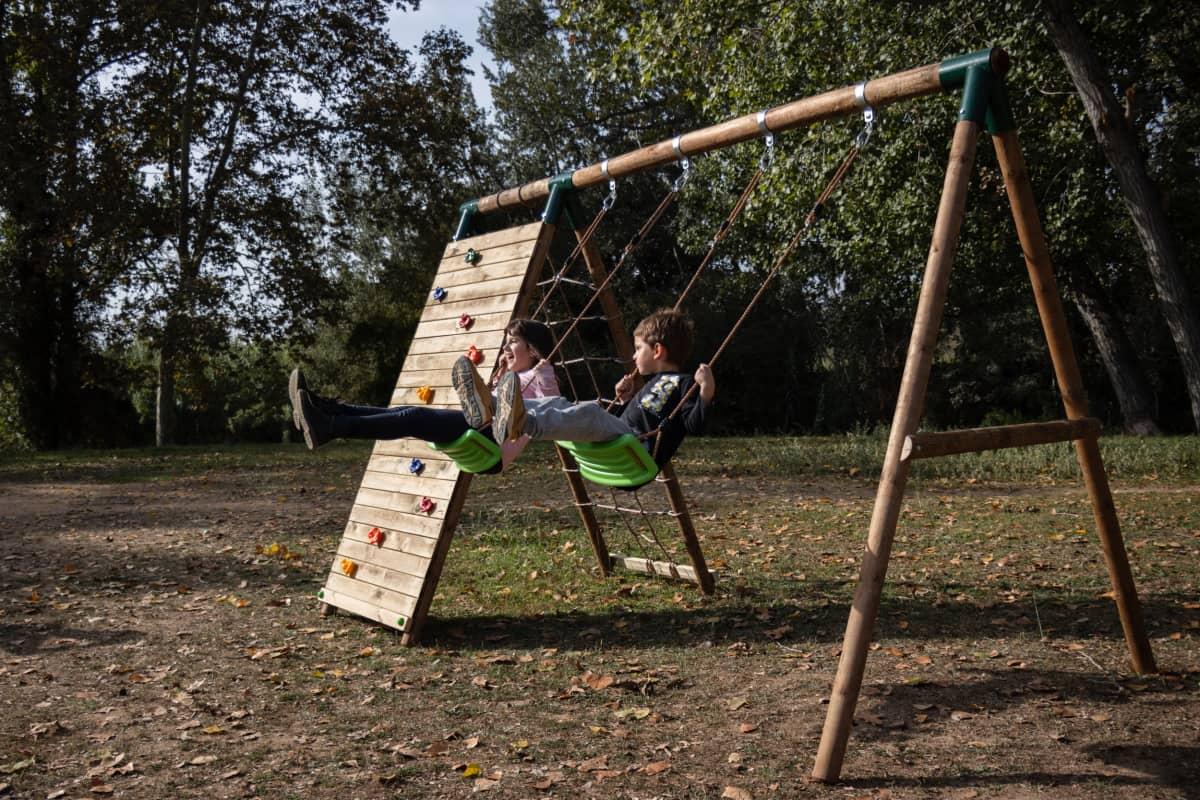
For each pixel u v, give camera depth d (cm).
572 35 1942
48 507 1182
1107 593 602
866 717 397
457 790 329
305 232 2725
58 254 2441
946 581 647
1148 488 1166
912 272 2003
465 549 812
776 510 1016
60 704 425
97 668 484
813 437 2381
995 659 474
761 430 3170
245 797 324
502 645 525
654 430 480
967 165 382
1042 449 1469
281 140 2653
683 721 397
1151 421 2064
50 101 2378
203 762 355
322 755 362
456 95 2800
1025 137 1623
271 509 1118
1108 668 455
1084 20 1512
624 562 685
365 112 2636
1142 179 1450
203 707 420
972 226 1711
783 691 433
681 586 656
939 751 359
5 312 2467
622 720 399
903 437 353
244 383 3431
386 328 3312
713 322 3097
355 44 2653
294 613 607
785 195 1648
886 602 593
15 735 385
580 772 343
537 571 712
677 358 512
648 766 346
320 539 897
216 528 972
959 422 3025
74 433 2742
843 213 1680
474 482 1327
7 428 2675
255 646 525
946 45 1431
